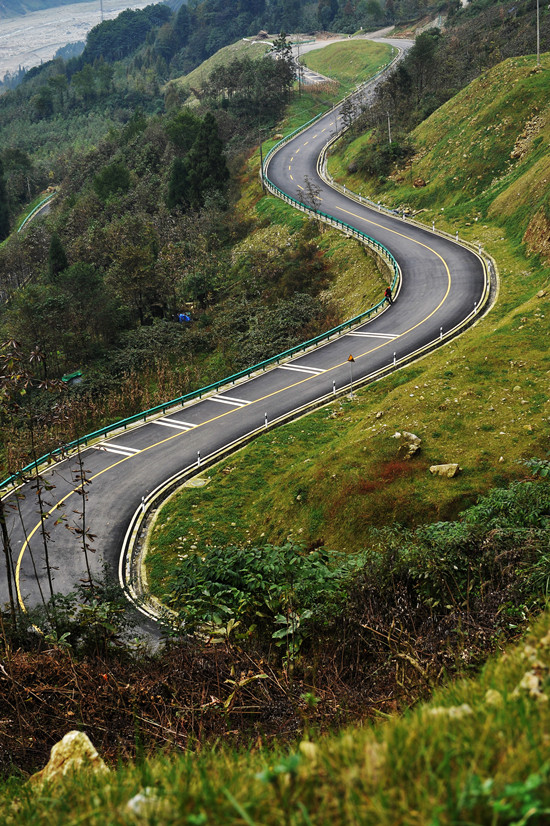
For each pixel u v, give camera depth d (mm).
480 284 50125
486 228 59531
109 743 6492
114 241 79000
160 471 35031
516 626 6410
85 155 146125
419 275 54312
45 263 95125
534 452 25094
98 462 36469
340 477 27078
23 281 101000
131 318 70688
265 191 90062
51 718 6988
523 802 1837
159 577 26750
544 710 2510
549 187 52875
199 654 7879
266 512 29234
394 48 163625
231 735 6043
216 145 91438
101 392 53250
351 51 167625
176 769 2982
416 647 6832
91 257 82188
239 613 9414
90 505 32438
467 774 2023
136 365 57844
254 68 130750
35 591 26078
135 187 106688
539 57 73812
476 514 13812
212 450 36562
